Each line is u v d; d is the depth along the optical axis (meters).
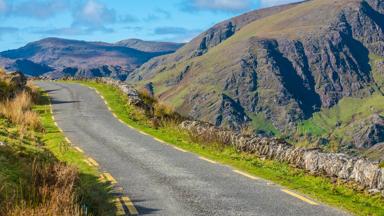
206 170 14.46
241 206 10.39
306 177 13.76
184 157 16.77
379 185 11.94
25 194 9.34
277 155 16.34
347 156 13.72
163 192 11.62
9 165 11.01
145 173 13.91
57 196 8.88
